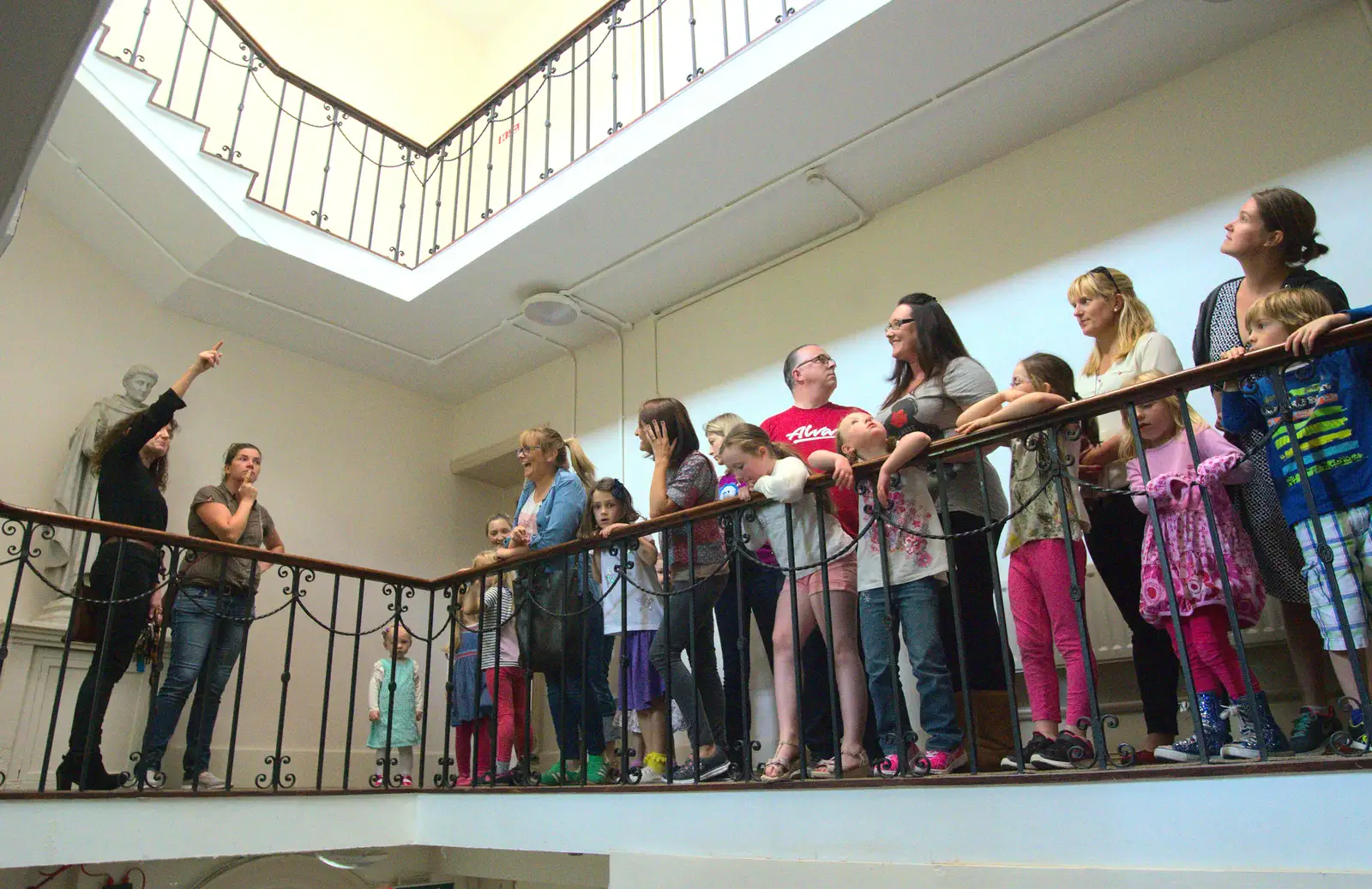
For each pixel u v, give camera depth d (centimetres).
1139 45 377
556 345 599
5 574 442
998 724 279
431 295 541
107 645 317
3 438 460
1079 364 390
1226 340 277
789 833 248
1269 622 307
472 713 409
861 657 296
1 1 127
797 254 504
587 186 459
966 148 436
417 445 650
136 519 361
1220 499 243
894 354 318
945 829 221
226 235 487
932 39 375
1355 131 343
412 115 700
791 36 392
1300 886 172
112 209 496
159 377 532
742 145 432
